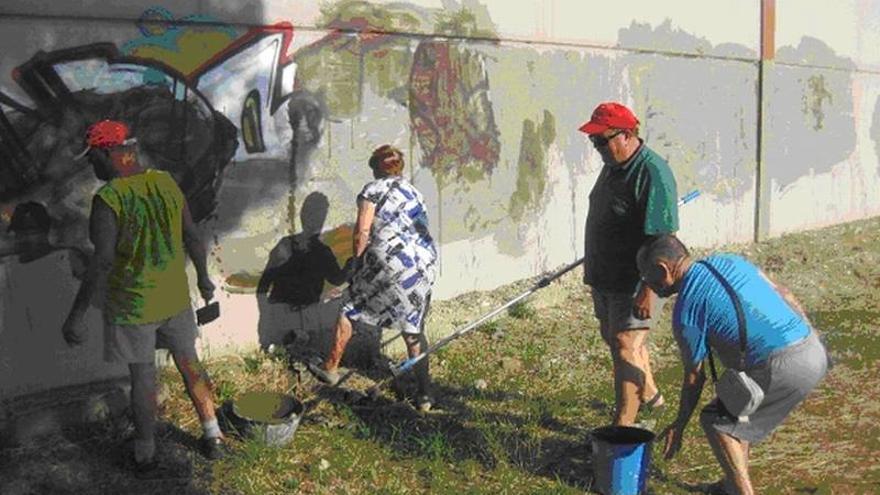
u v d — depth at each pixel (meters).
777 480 5.08
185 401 5.72
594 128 4.93
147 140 5.75
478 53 7.83
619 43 9.17
